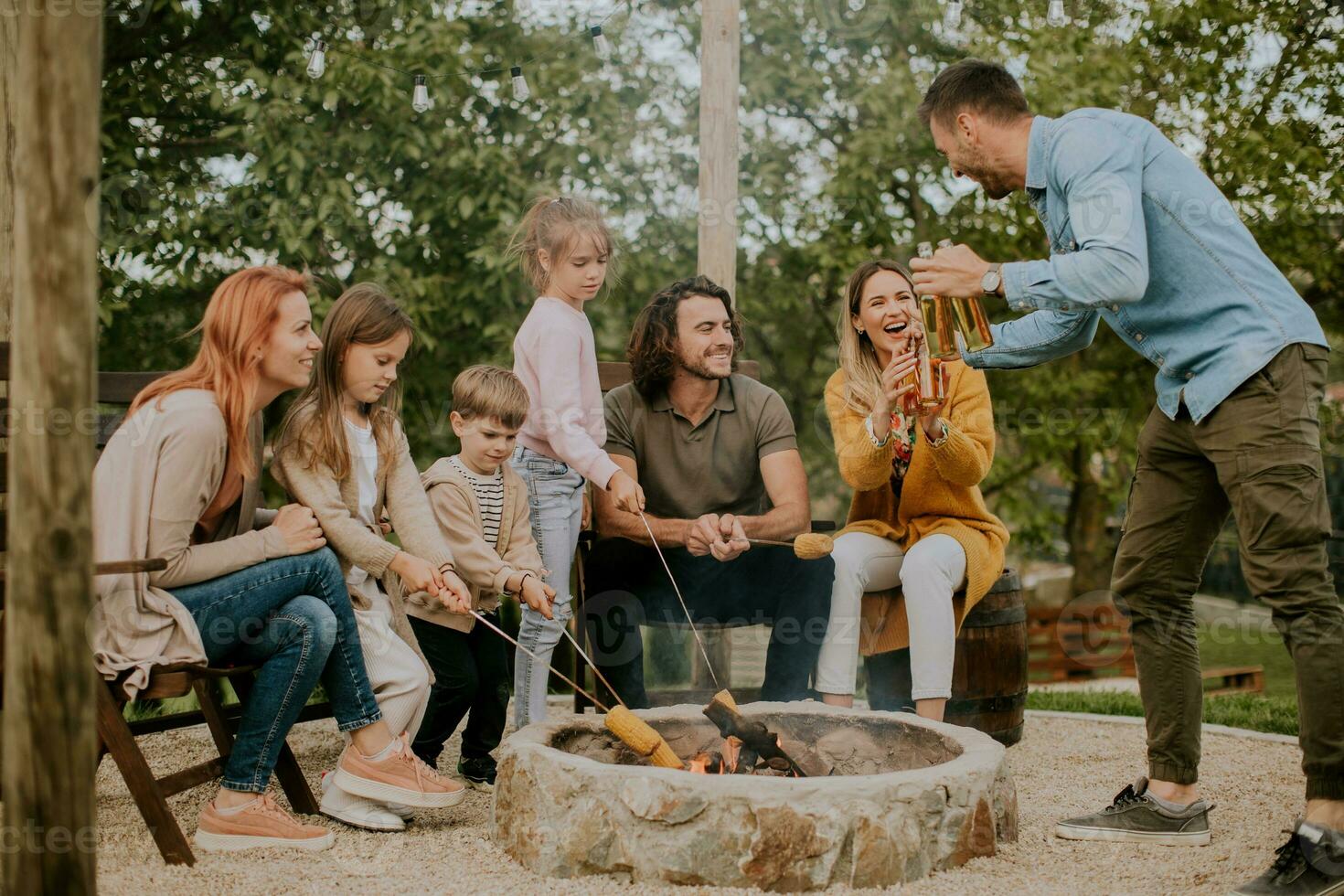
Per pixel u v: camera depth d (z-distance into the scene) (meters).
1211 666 7.59
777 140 8.01
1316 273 7.70
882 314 3.60
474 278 7.00
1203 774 3.39
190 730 4.13
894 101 7.58
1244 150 7.27
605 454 3.39
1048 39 7.41
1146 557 2.68
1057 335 2.90
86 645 1.71
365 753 2.79
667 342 3.64
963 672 3.62
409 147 6.66
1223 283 2.45
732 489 3.75
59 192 1.64
